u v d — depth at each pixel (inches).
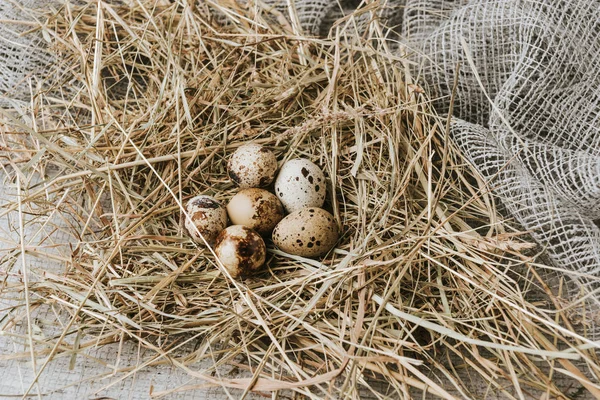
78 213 17.1
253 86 17.2
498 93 16.7
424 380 14.5
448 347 15.7
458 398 15.1
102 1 17.3
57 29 17.9
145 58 18.6
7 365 16.1
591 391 14.8
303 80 17.2
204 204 16.0
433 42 17.6
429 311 15.8
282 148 17.3
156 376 16.1
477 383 16.0
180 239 16.1
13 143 16.8
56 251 17.0
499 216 16.9
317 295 15.0
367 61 18.2
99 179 16.6
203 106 17.5
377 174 16.7
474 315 15.8
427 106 17.5
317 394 15.7
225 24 18.8
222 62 17.2
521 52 16.7
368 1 17.4
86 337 16.3
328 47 18.6
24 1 18.1
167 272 16.2
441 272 16.2
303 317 15.1
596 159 15.7
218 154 17.2
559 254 16.1
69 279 15.6
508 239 15.8
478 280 15.8
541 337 15.2
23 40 18.0
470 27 17.2
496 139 16.7
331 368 15.0
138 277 15.7
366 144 16.7
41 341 15.5
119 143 16.9
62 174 17.2
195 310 16.0
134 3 18.2
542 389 15.4
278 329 15.6
